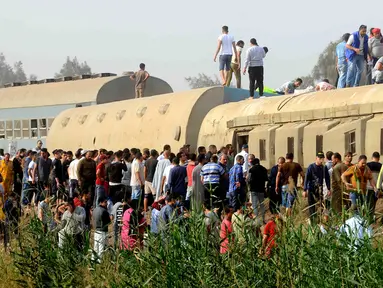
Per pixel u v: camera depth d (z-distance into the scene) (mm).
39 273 24516
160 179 35406
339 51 40812
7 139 62469
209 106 44844
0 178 30562
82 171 38375
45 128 59250
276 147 37500
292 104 38562
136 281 21297
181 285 20656
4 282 25562
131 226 23578
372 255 18453
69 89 58219
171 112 45562
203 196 32406
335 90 37500
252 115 39781
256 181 32281
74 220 25641
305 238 20234
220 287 20266
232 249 20672
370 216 20000
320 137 35125
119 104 51594
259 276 20125
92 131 51938
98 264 23547
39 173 41844
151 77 58219
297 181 35375
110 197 36781
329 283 18688
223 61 48281
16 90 63250
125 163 37375
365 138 32969
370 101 34062
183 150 37406
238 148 40562
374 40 40438
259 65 44688
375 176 29969
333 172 28047
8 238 27641
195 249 20953
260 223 21453
